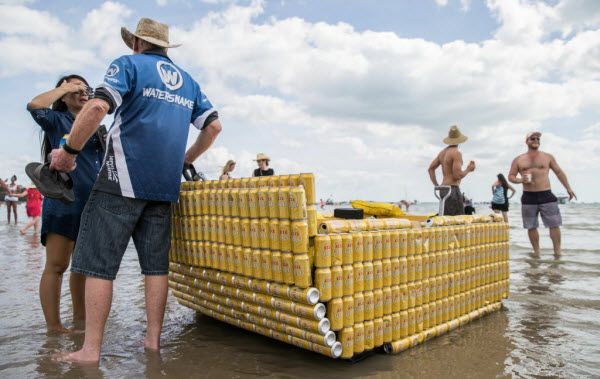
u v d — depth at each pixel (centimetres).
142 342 282
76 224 299
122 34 284
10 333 293
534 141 709
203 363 245
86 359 240
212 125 299
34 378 212
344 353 234
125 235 249
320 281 223
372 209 415
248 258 255
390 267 264
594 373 229
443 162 608
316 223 229
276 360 252
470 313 338
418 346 281
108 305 246
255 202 249
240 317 289
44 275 295
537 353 262
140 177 248
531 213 722
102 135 311
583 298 404
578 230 1223
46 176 256
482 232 353
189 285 325
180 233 313
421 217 399
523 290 442
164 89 260
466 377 225
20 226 1418
